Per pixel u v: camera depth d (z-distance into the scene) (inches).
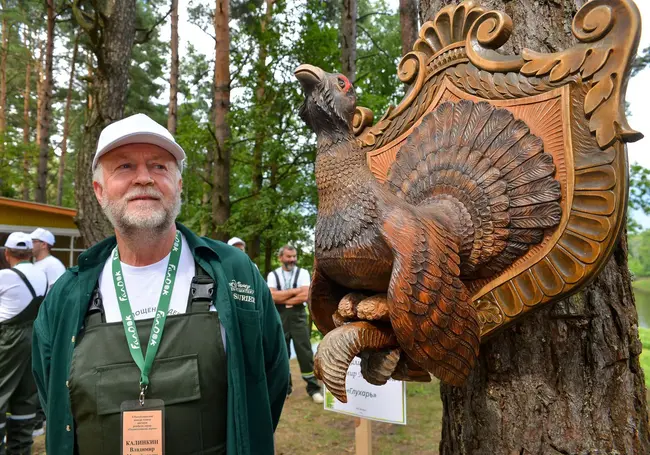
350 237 26.5
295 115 278.7
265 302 57.2
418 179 32.7
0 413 115.4
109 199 50.3
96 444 45.6
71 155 770.8
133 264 52.7
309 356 165.6
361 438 76.5
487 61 29.9
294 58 264.1
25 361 119.9
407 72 36.3
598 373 30.9
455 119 31.7
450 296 25.8
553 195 26.4
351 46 182.5
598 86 24.8
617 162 24.1
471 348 27.0
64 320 49.4
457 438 35.6
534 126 27.8
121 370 46.5
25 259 135.0
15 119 641.6
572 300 31.0
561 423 30.6
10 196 546.6
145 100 596.1
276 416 61.2
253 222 268.1
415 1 178.5
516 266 28.1
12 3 538.0
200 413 46.2
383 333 27.4
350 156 27.9
